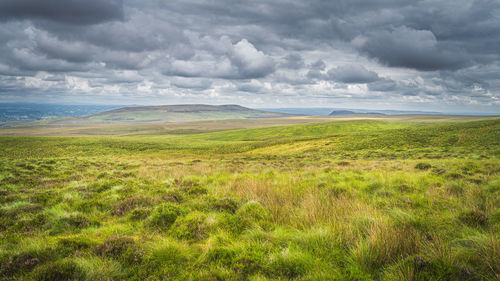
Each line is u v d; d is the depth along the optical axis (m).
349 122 183.50
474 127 69.62
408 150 39.91
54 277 3.58
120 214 7.21
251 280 3.64
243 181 10.78
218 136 170.12
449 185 8.63
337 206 6.38
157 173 16.61
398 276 3.46
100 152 76.44
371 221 5.04
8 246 4.66
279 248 4.44
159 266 4.05
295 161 30.34
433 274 3.46
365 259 3.88
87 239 4.89
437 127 83.88
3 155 65.62
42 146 89.06
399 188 9.18
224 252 4.36
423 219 5.45
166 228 5.88
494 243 3.72
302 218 5.88
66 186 11.50
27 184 12.12
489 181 9.16
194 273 3.75
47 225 5.87
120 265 4.00
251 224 5.69
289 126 187.38
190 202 7.88
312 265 3.88
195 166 22.14
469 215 5.41
